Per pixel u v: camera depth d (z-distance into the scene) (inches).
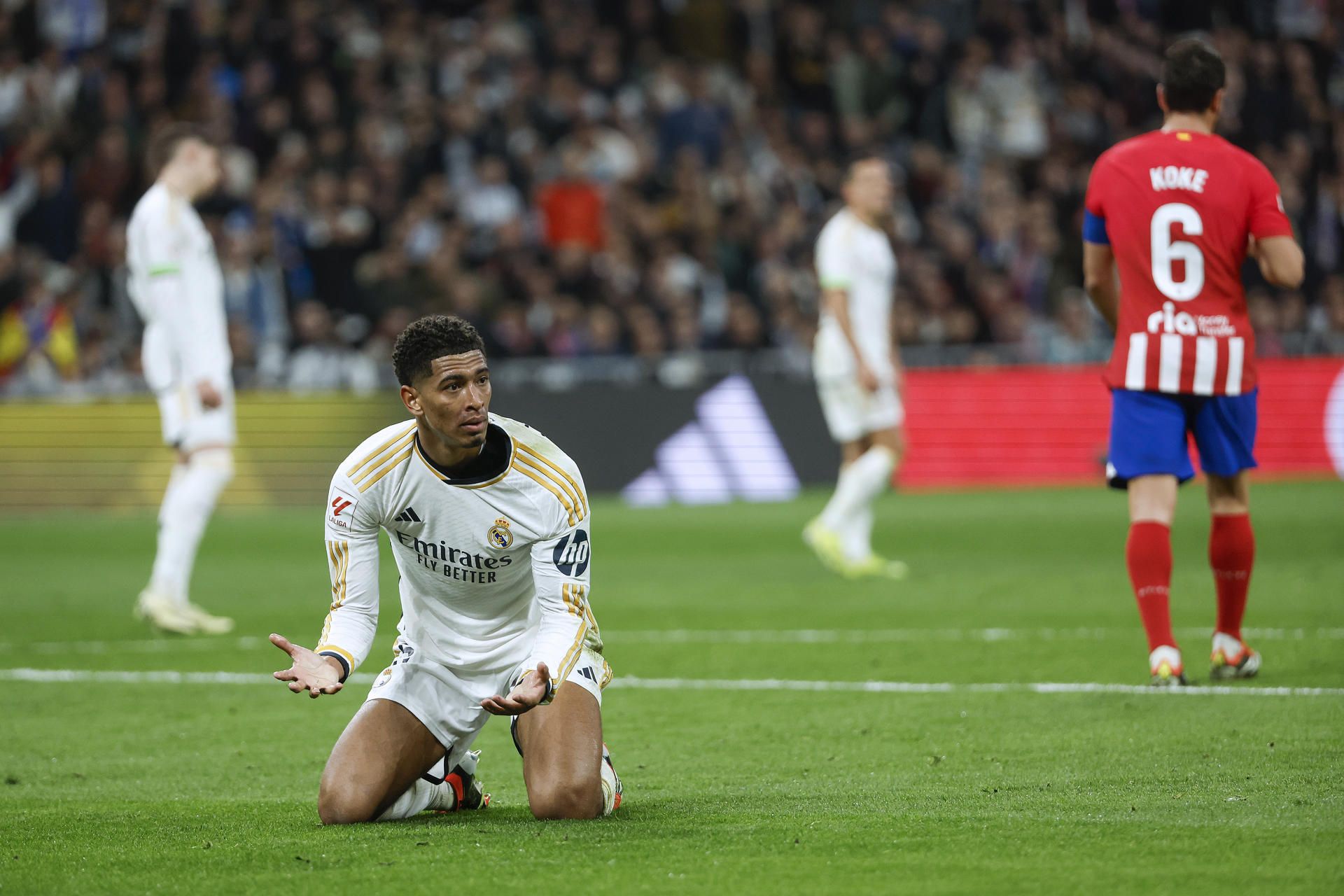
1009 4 3334.2
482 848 519.5
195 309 1182.3
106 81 2997.0
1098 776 629.9
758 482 2529.5
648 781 657.6
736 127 3122.5
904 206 3070.9
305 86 2970.0
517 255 2716.5
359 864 502.9
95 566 1756.9
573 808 563.5
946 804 584.7
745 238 2878.9
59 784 679.7
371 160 2869.1
